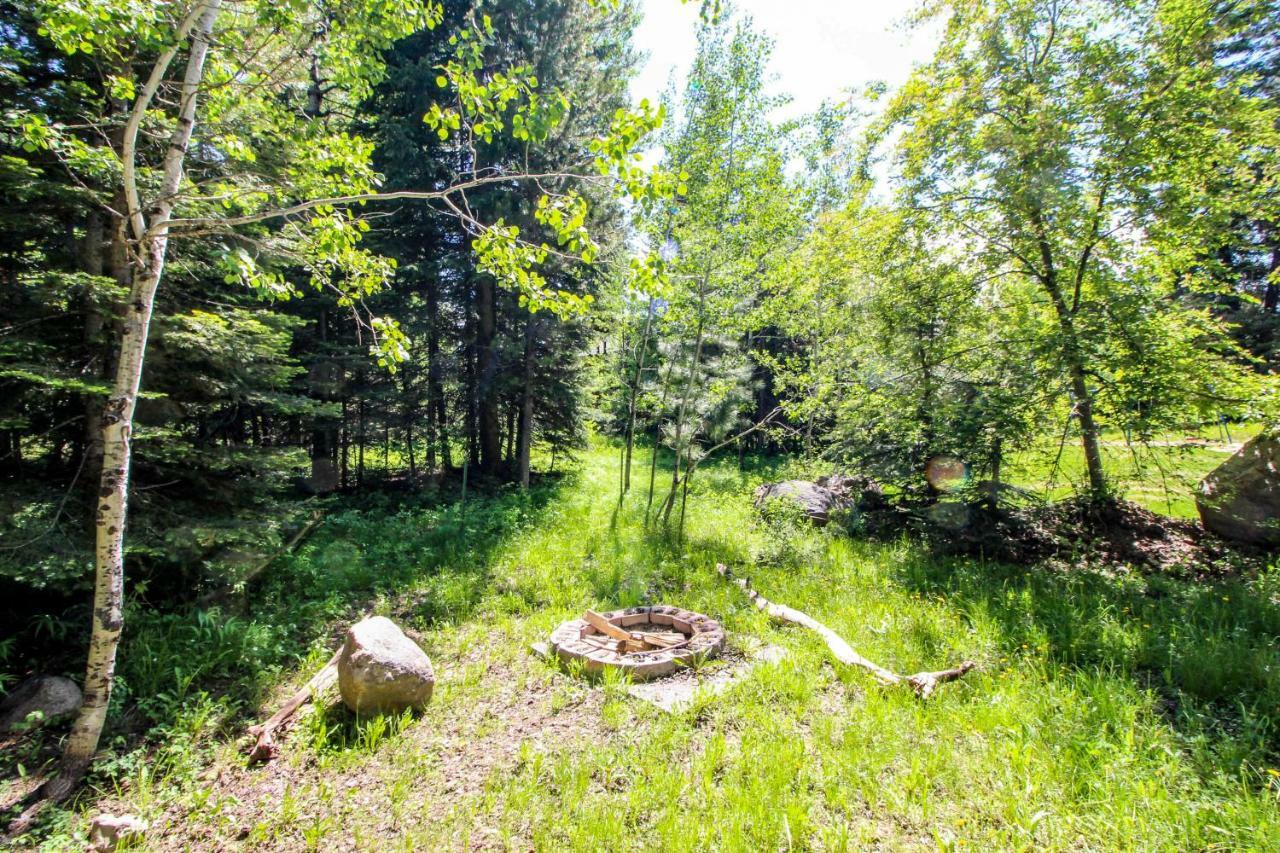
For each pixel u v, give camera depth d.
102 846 3.18
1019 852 2.90
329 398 11.23
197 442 6.02
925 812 3.21
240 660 5.19
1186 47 7.89
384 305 11.84
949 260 10.09
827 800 3.38
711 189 9.35
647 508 11.27
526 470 13.88
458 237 12.95
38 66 4.88
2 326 4.86
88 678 3.75
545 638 5.89
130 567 5.88
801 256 10.75
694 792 3.49
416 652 4.75
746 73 9.36
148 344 5.35
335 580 7.34
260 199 5.48
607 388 15.88
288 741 4.23
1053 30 8.87
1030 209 8.70
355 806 3.53
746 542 9.05
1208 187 8.15
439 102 11.59
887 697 4.57
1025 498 9.07
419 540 9.16
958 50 9.45
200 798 3.60
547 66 11.87
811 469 13.95
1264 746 3.72
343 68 4.84
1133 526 8.86
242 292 7.75
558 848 3.06
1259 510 8.19
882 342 10.58
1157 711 4.28
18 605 5.27
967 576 7.43
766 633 5.93
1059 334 8.25
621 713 4.42
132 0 3.32
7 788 3.67
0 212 4.80
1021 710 4.20
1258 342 11.45
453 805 3.51
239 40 4.32
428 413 13.11
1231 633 5.46
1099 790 3.31
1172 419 7.89
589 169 12.40
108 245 5.21
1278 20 8.44
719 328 10.66
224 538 5.48
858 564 8.03
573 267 12.53
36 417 5.35
